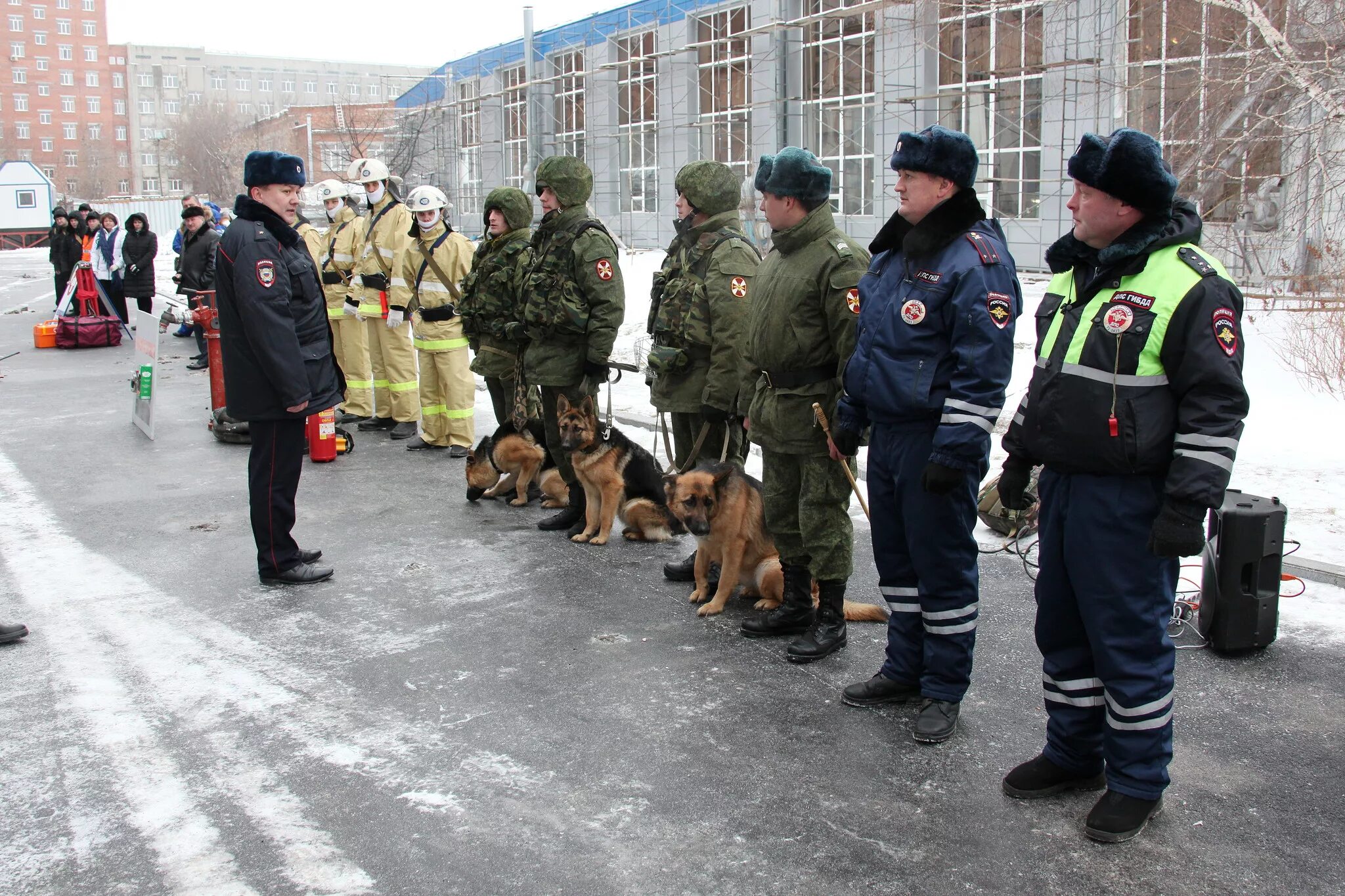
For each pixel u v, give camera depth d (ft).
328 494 23.48
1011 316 10.89
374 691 13.23
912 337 11.24
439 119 119.85
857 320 12.52
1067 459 9.50
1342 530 17.48
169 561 18.71
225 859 9.55
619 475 19.57
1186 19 41.45
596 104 90.94
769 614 15.24
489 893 8.99
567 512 20.84
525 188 98.32
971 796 10.52
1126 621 9.52
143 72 341.21
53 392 36.86
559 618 15.87
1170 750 9.80
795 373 13.42
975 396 10.72
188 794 10.73
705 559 16.26
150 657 14.38
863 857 9.44
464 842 9.78
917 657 12.49
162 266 99.50
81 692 13.24
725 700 12.88
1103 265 9.40
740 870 9.27
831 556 13.85
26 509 22.08
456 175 118.62
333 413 26.71
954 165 10.98
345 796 10.67
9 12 306.35
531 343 20.29
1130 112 43.47
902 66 62.23
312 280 17.53
